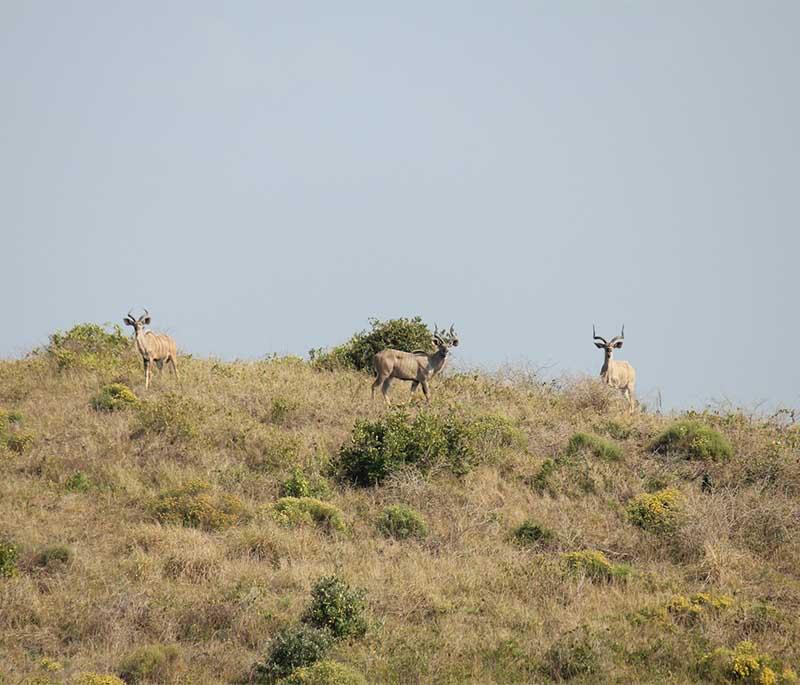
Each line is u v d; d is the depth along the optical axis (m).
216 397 23.86
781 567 17.77
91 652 14.02
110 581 15.82
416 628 15.01
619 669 14.04
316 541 17.80
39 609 14.77
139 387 24.67
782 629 15.18
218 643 14.55
